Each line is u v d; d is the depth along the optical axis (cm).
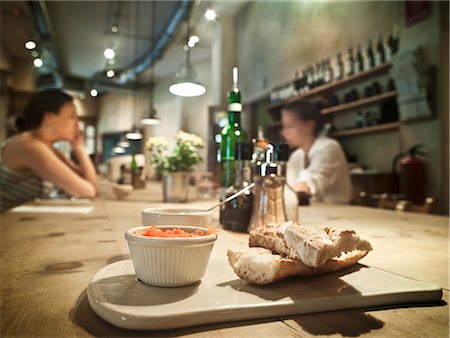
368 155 400
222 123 500
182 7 583
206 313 43
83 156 262
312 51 480
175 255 50
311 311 47
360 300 49
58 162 222
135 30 736
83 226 123
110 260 75
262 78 604
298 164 342
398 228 128
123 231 112
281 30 552
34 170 221
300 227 56
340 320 45
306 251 50
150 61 859
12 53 914
